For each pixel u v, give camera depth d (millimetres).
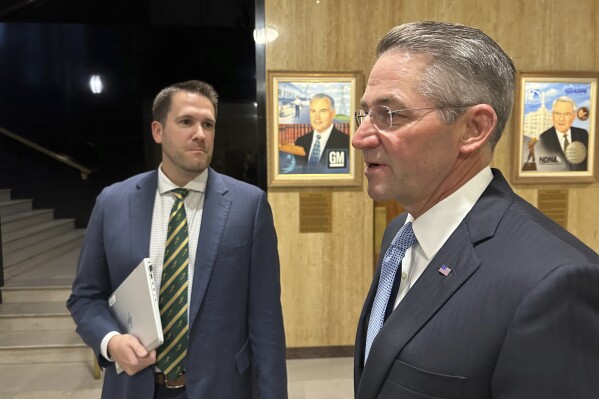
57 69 5371
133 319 1120
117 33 5281
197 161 1193
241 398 1209
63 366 2979
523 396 461
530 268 500
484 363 505
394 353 576
